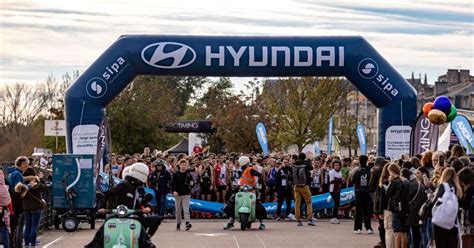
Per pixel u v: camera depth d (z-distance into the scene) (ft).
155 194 97.04
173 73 93.56
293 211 101.55
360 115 369.50
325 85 208.95
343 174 104.83
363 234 81.56
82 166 83.05
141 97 205.87
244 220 84.58
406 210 57.21
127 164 102.83
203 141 234.79
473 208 51.16
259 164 104.73
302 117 209.15
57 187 82.79
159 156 103.40
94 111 92.48
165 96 230.27
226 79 272.92
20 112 296.92
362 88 95.30
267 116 219.82
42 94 297.94
